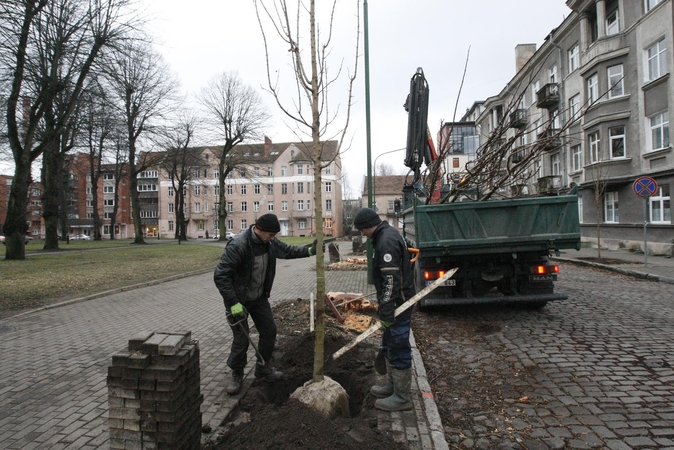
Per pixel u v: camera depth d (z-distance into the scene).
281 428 2.61
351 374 4.14
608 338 5.36
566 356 4.70
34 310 7.77
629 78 18.48
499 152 6.89
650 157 17.23
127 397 2.44
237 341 3.70
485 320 6.41
